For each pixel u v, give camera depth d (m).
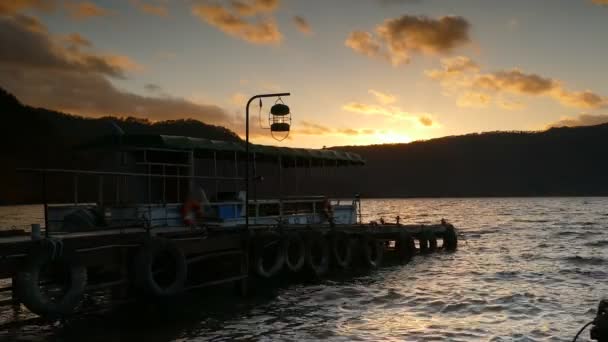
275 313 16.78
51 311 11.62
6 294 18.66
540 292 21.55
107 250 13.16
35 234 12.30
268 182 27.72
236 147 21.84
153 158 19.98
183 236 15.76
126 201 19.58
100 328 14.39
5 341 13.01
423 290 21.81
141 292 14.99
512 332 14.78
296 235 21.42
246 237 18.34
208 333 14.17
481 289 22.23
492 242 48.22
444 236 39.66
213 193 22.36
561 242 48.22
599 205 187.25
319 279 22.69
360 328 15.06
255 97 18.33
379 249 29.23
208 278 19.06
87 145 20.67
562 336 14.38
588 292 21.62
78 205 18.45
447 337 14.16
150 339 13.39
